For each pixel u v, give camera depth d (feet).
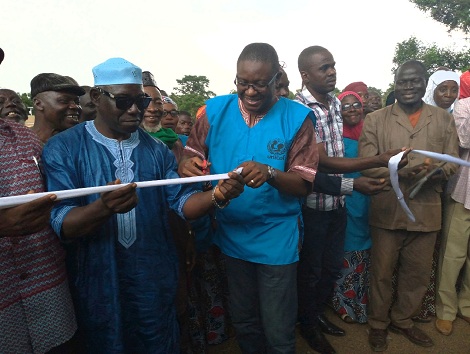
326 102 8.87
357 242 9.96
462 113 9.11
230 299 7.30
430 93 11.96
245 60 5.76
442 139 8.51
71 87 7.29
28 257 5.03
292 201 6.63
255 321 7.37
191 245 7.68
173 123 11.05
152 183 4.70
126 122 5.24
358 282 10.14
